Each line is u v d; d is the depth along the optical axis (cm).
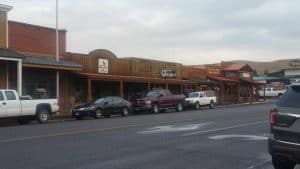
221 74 6412
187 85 5453
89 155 1366
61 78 3897
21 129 2177
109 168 1174
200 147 1554
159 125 2339
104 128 2169
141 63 4700
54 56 3859
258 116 3077
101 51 4203
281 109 998
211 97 4894
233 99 6462
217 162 1279
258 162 1288
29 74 3588
